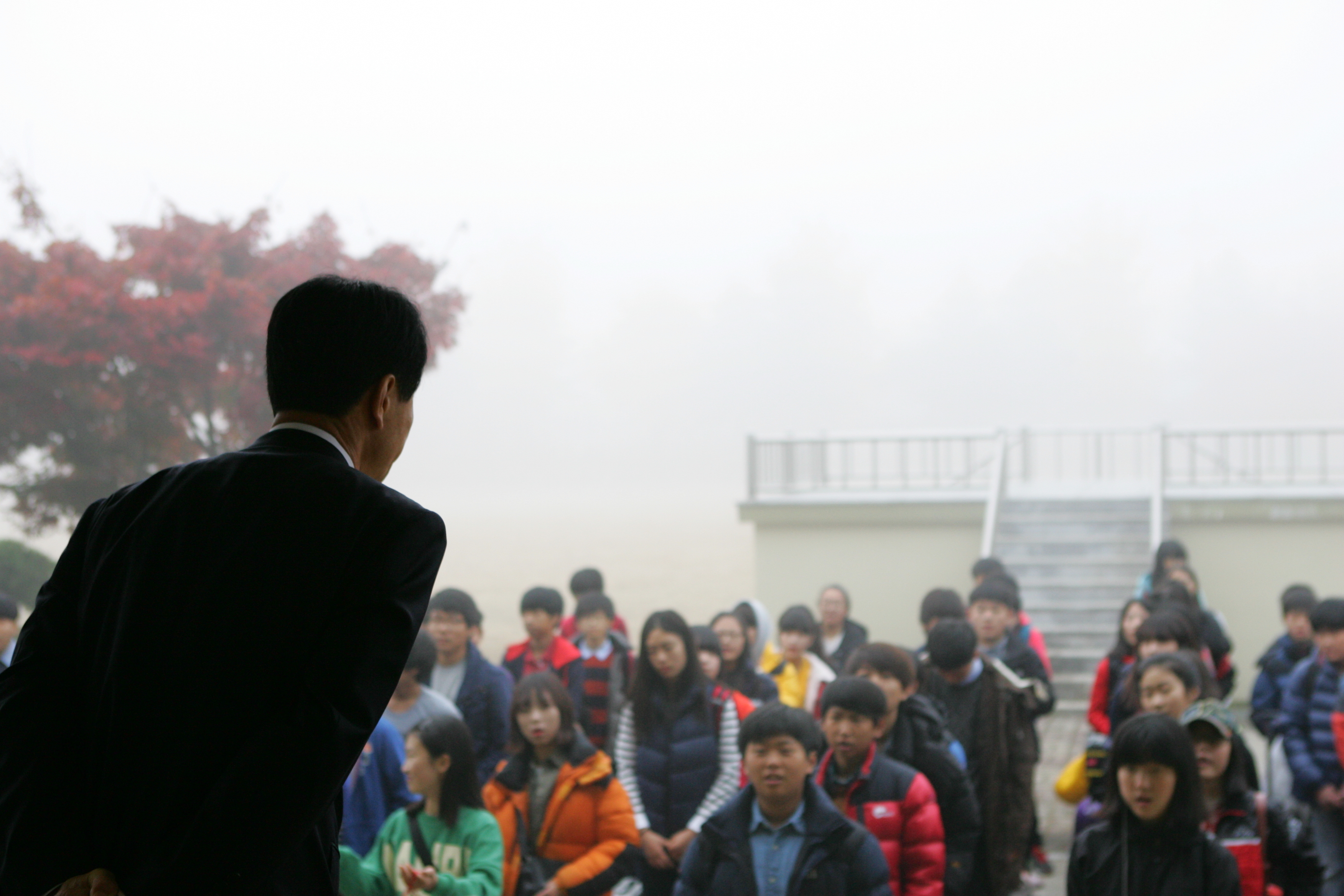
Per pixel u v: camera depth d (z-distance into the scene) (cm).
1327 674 553
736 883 382
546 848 470
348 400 176
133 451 1327
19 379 1210
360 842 454
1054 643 1288
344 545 161
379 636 156
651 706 520
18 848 151
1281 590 1344
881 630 1445
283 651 156
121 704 155
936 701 526
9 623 570
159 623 157
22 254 1281
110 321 1230
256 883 142
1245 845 384
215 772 152
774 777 377
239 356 1327
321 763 145
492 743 592
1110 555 1391
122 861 150
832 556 1456
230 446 1353
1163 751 342
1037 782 923
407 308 183
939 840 421
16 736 159
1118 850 353
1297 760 549
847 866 375
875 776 427
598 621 698
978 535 1428
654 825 508
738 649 648
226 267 1360
